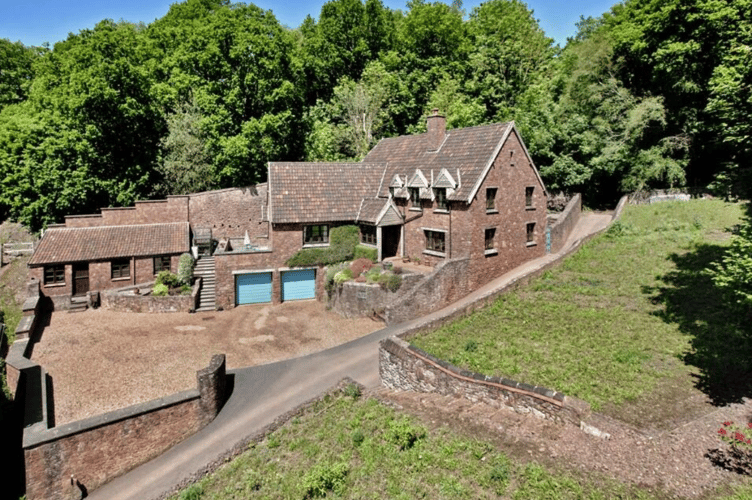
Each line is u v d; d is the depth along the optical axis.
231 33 39.78
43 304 32.34
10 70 56.31
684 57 37.22
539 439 12.49
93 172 39.97
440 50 55.09
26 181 38.00
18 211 40.03
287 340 27.11
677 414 13.53
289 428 16.45
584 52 45.41
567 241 39.69
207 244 38.59
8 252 41.62
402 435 13.29
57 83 41.75
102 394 20.95
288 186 34.75
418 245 33.53
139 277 35.44
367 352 24.25
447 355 18.78
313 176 35.81
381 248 33.81
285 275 34.28
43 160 38.22
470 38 59.00
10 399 21.25
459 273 29.70
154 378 22.50
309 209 34.16
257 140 40.75
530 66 53.94
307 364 23.53
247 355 25.14
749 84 16.02
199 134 43.06
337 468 12.58
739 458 11.22
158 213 39.34
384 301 29.16
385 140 41.22
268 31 41.62
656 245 31.28
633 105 42.47
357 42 56.09
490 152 30.78
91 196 40.59
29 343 26.50
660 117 40.19
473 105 48.41
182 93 44.25
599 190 49.38
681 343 18.12
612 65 44.50
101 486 17.19
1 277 39.28
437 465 12.12
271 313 32.03
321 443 14.84
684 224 34.84
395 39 56.44
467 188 29.83
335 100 52.84
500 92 52.75
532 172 34.41
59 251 33.50
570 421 13.02
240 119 41.75
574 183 46.34
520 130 46.81
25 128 38.25
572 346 18.70
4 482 16.80
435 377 17.06
